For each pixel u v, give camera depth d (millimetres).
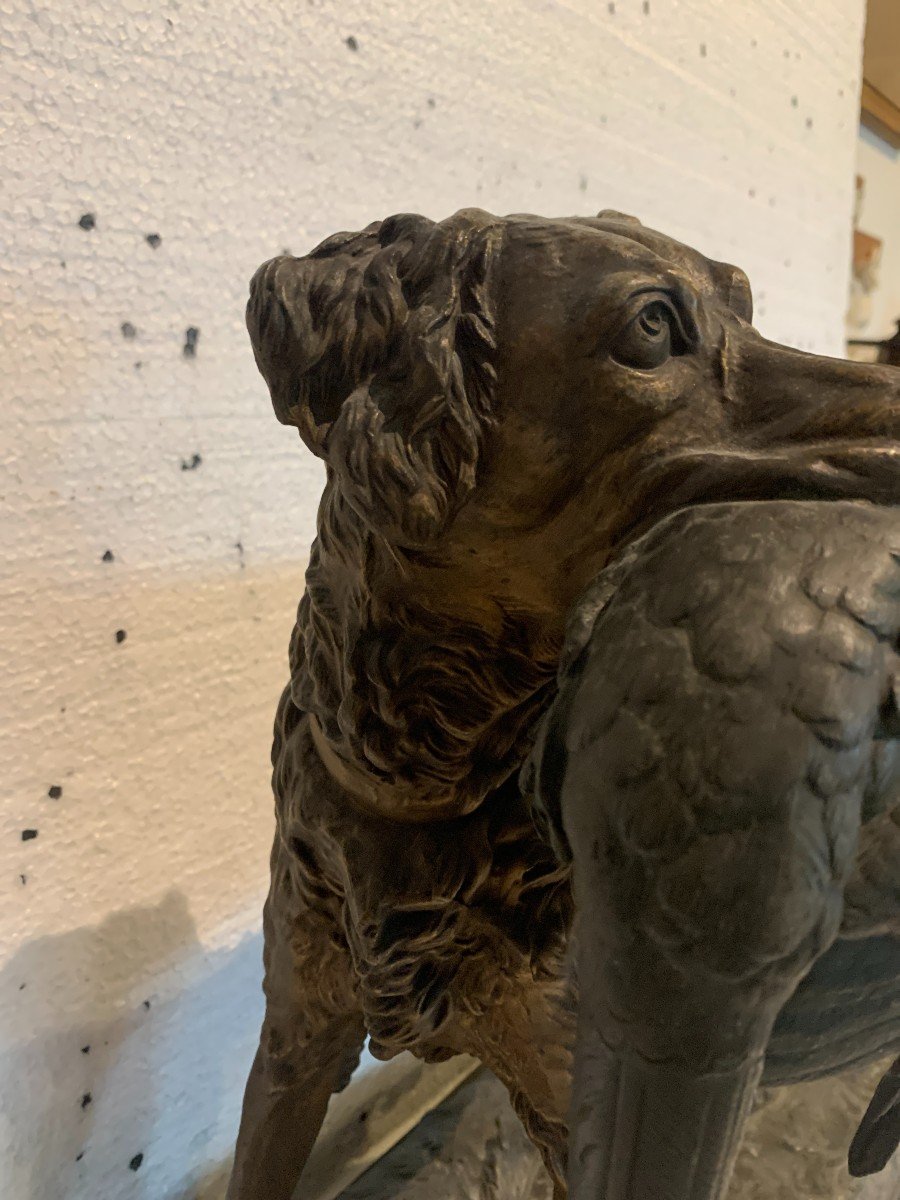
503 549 328
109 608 552
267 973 503
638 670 235
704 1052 234
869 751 223
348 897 413
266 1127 535
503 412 305
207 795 626
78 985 575
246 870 663
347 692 375
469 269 307
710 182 943
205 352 576
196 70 536
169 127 531
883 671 224
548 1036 425
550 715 268
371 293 314
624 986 236
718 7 896
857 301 1910
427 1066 807
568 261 301
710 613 230
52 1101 574
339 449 312
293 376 330
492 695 371
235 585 618
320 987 475
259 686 645
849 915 264
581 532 313
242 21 552
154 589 573
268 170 585
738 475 276
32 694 524
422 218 330
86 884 569
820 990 292
